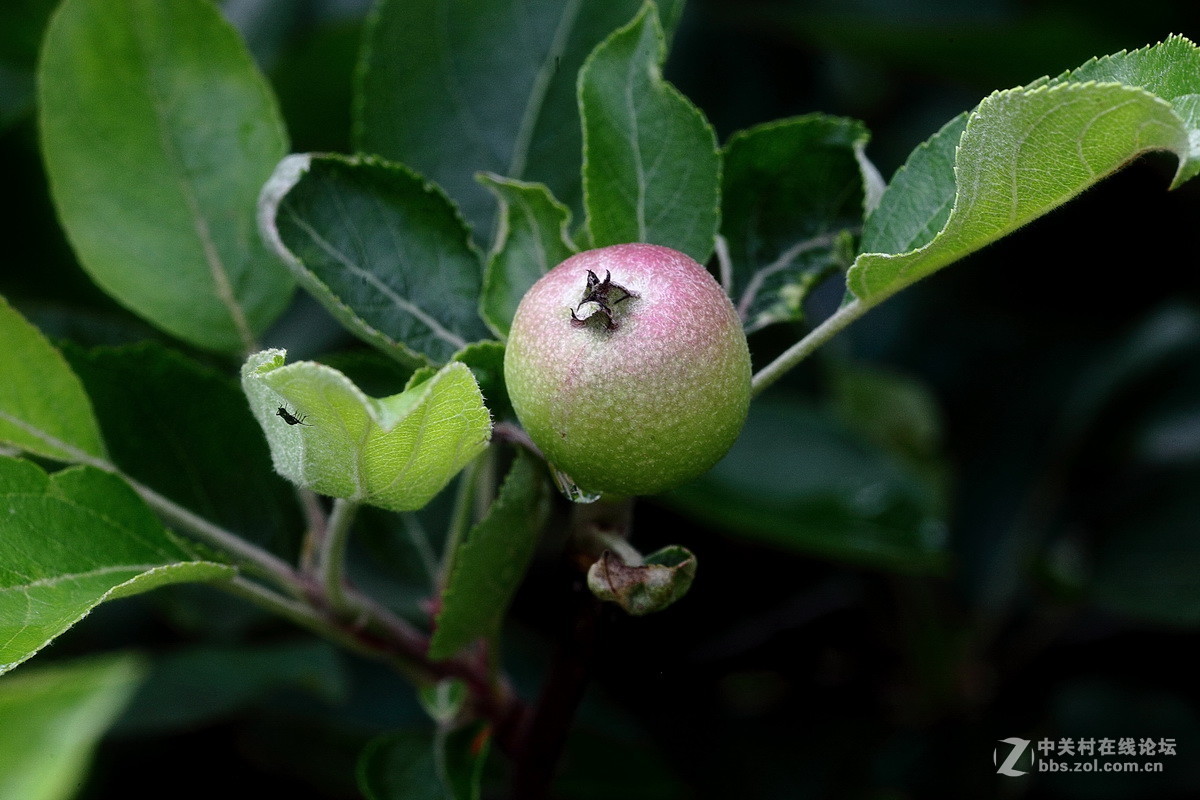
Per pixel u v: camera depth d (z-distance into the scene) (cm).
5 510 42
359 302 43
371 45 48
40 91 46
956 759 59
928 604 61
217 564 42
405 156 48
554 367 39
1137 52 40
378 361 45
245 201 48
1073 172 40
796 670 58
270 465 47
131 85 47
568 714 43
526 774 44
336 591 45
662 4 47
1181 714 59
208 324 48
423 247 44
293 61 52
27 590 41
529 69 48
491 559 42
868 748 58
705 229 43
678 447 39
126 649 57
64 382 45
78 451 46
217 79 47
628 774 54
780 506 56
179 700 53
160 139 47
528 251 43
